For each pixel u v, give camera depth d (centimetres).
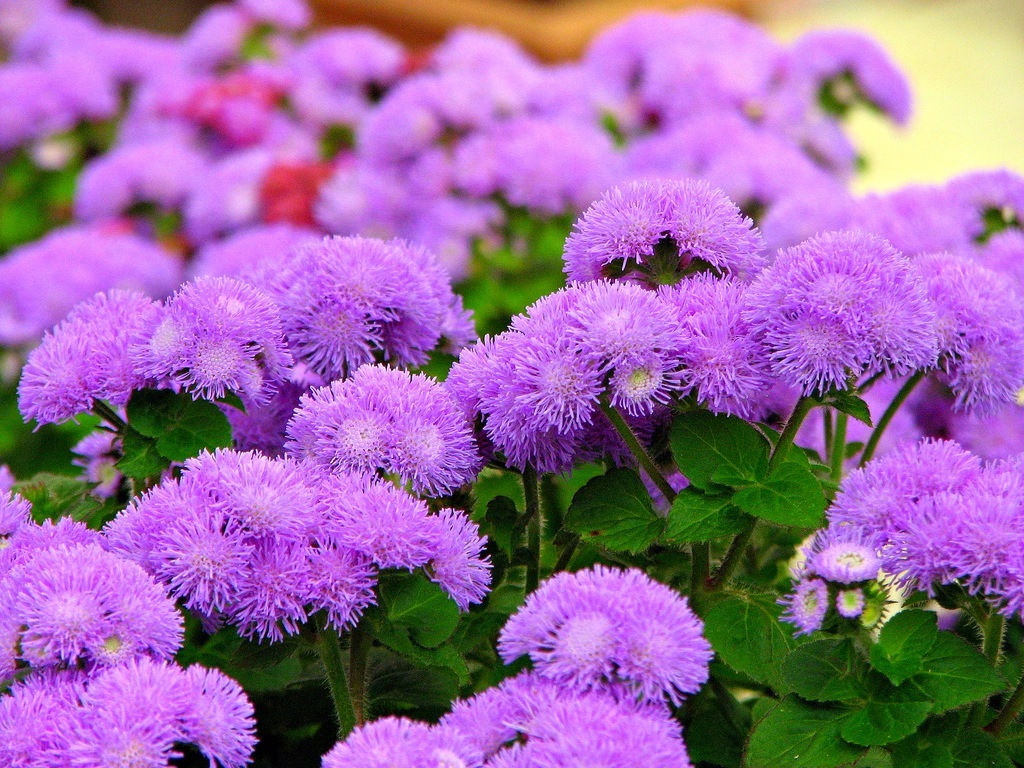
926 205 46
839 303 36
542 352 36
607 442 39
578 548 41
